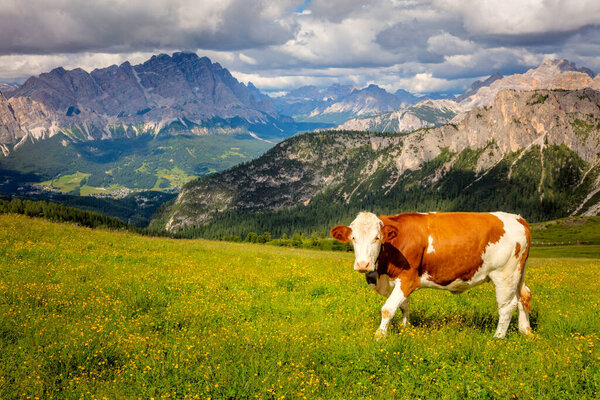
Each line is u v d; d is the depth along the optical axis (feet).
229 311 36.27
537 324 34.50
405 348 25.29
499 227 31.89
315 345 26.89
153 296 39.81
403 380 21.89
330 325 32.83
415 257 31.17
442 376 22.09
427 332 29.14
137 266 56.95
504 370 23.16
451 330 30.19
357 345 26.48
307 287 48.96
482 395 20.53
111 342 26.30
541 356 24.36
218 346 25.99
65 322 30.76
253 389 21.15
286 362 24.40
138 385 21.50
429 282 32.19
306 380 21.88
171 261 63.21
